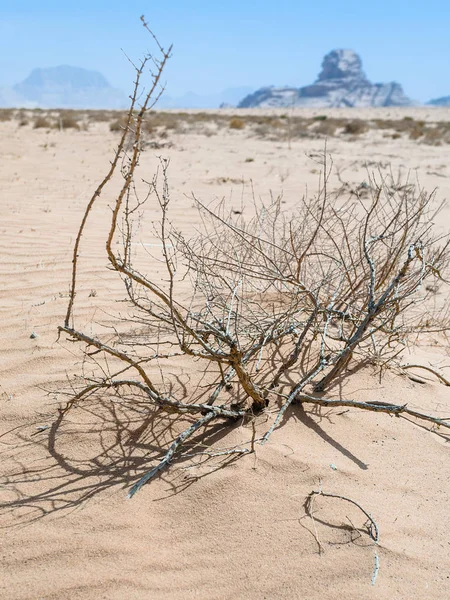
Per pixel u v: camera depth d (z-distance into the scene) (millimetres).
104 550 1881
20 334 3211
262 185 9531
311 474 2213
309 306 3225
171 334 3242
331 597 1744
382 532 1965
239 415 2492
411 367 3133
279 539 1940
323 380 2771
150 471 2162
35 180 9203
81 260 4543
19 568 1812
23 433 2426
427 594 1761
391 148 17953
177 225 6105
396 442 2479
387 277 3172
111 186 8938
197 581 1795
